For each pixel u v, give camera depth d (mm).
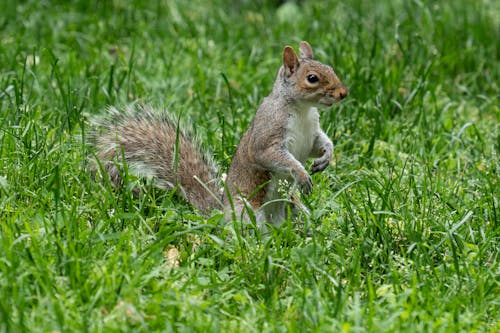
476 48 15516
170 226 8820
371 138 11789
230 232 9023
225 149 11312
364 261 8625
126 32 16250
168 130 10484
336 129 12109
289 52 9656
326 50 15047
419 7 17359
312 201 9938
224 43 15867
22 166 9727
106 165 10180
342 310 7336
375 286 8141
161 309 7324
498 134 12297
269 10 18406
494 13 17422
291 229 8773
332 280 7695
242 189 9930
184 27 16641
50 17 16297
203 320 7121
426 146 12078
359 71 13750
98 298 7223
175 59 14859
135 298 7293
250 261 8312
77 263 7422
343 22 16797
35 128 10500
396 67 14672
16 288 7184
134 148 10289
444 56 15336
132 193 10078
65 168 9820
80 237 8180
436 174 11195
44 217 8516
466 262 8414
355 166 11336
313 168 9938
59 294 7277
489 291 7941
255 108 12875
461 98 14492
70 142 10477
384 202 9281
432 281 8125
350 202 9648
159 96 13047
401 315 7191
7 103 12016
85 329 6746
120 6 17375
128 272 7648
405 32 16203
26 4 16969
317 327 6969
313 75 9523
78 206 9141
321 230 9062
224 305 7508
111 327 6875
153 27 16500
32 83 12305
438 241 9102
